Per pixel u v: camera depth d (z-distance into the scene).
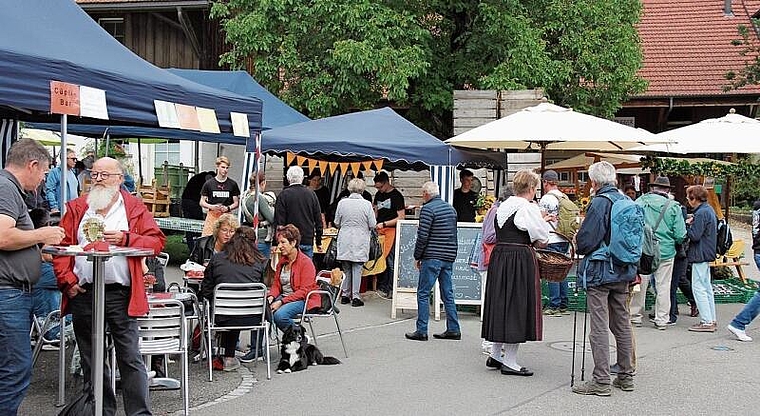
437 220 10.66
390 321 12.28
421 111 19.58
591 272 8.03
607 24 19.31
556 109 12.54
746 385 8.55
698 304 11.73
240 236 8.70
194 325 10.10
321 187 16.52
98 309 5.98
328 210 16.39
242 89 16.19
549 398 7.93
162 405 7.48
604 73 19.11
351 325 11.89
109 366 6.70
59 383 7.33
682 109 27.08
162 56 23.47
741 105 25.92
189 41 23.28
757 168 15.68
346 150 13.29
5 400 5.73
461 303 12.57
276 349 10.01
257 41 18.25
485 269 10.67
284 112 16.16
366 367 9.16
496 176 17.72
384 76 17.08
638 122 27.03
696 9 30.19
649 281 12.58
